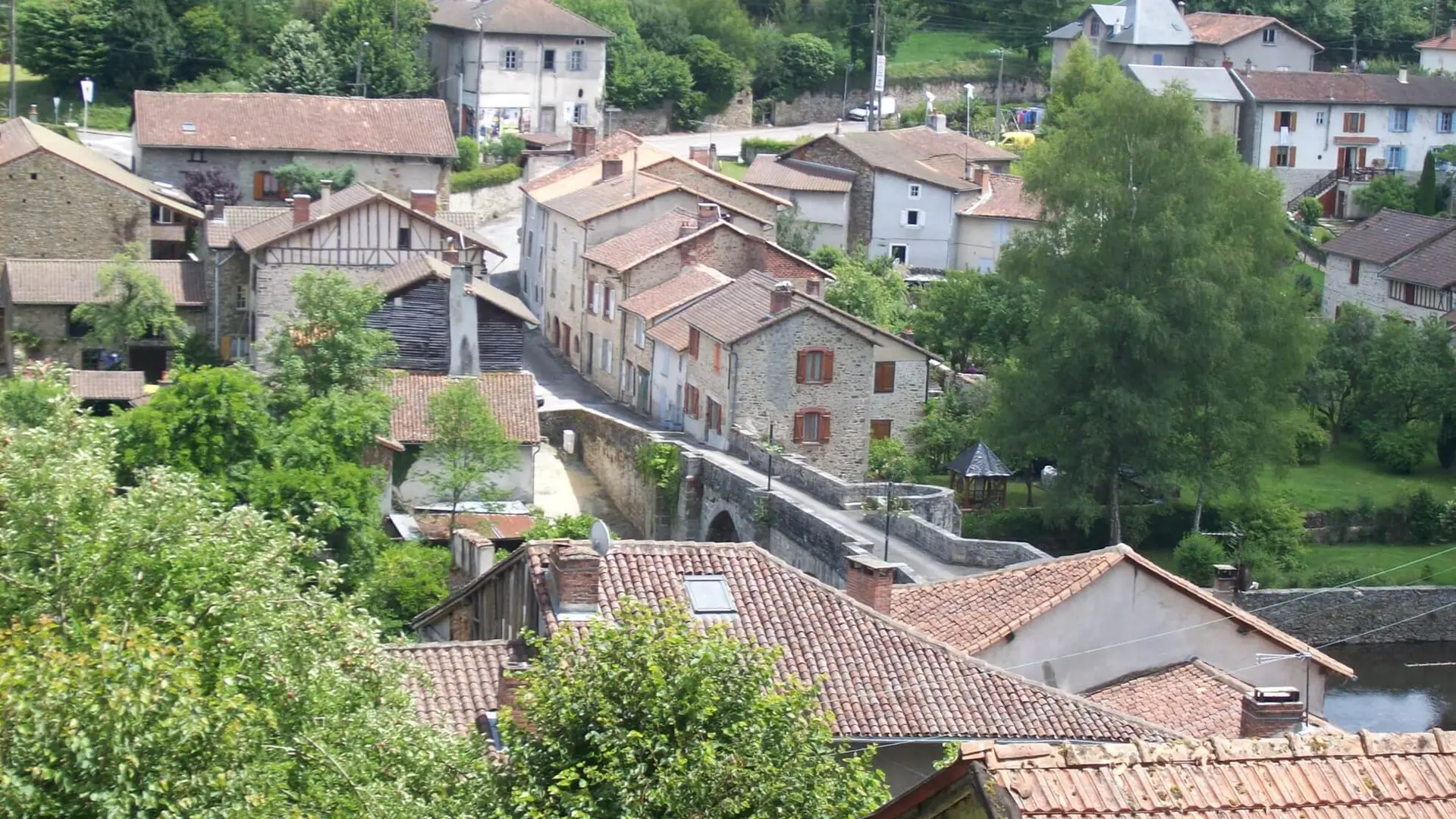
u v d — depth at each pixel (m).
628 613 22.19
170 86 108.56
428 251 79.06
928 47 135.62
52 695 18.50
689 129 121.00
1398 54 136.75
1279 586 64.50
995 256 95.81
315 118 95.25
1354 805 14.20
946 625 33.94
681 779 20.44
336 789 21.45
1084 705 30.31
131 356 77.44
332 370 62.78
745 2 137.62
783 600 31.69
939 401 71.75
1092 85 110.56
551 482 70.25
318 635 23.02
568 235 85.94
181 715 19.06
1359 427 79.19
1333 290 94.00
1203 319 65.81
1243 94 113.44
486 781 21.59
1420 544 70.81
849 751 28.91
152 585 23.53
